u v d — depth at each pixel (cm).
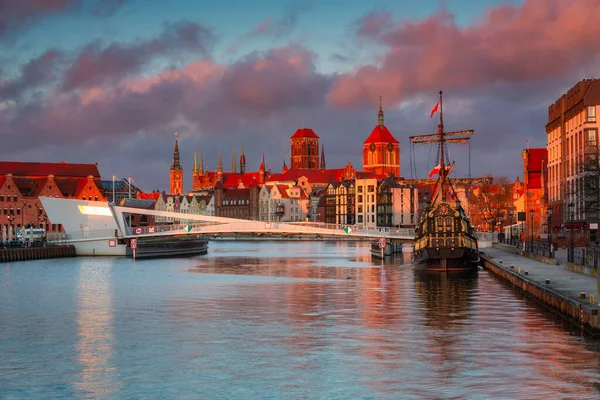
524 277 8862
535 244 14775
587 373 5100
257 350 5962
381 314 7681
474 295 9056
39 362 5659
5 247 16838
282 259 17425
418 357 5628
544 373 5112
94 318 7644
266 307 8319
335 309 8106
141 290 10194
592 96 14312
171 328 6994
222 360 5647
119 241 18100
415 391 4769
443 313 7662
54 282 11412
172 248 19112
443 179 15188
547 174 18562
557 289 7469
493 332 6506
